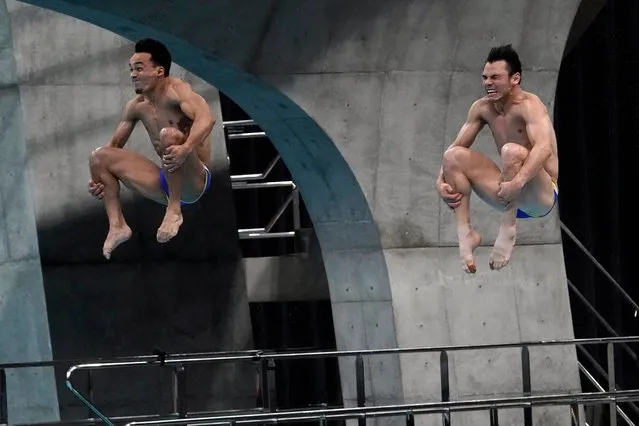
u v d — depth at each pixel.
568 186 36.97
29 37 29.58
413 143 24.36
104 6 21.62
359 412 19.53
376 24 23.67
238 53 22.64
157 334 31.39
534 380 25.36
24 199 29.98
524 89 25.12
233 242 32.25
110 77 30.53
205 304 31.91
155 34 22.25
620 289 32.66
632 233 36.78
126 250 31.11
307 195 25.52
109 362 21.59
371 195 24.19
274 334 38.62
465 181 17.97
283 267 33.88
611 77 36.28
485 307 25.00
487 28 24.61
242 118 38.22
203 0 22.22
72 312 30.42
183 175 17.98
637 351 37.09
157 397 31.31
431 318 24.58
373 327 25.05
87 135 30.36
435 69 24.36
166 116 18.14
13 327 30.56
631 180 36.69
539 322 25.44
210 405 32.00
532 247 25.59
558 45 25.30
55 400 30.31
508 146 17.38
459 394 24.70
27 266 30.28
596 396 20.94
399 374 24.45
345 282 25.56
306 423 35.94
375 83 23.91
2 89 29.83
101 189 18.36
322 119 23.58
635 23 36.19
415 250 24.61
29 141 29.77
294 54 23.14
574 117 36.56
